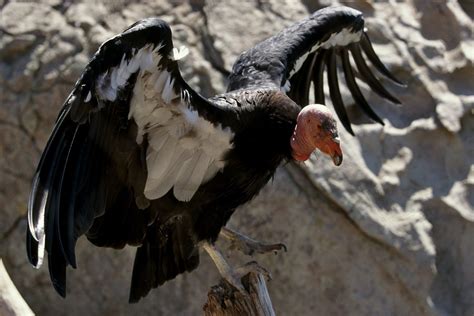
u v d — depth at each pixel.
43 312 12.84
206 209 8.85
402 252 12.62
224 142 8.53
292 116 8.86
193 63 12.84
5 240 12.80
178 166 8.52
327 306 12.67
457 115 13.18
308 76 10.51
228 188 8.83
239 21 13.20
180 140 8.36
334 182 12.55
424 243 12.69
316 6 13.50
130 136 8.12
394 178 12.88
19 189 12.77
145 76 7.80
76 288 12.86
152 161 8.38
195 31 13.18
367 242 12.63
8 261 12.80
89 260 12.80
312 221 12.54
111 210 8.45
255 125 8.69
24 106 12.71
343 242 12.60
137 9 13.27
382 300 12.69
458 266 12.90
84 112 7.68
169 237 8.91
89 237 8.50
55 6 13.16
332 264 12.62
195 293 12.71
